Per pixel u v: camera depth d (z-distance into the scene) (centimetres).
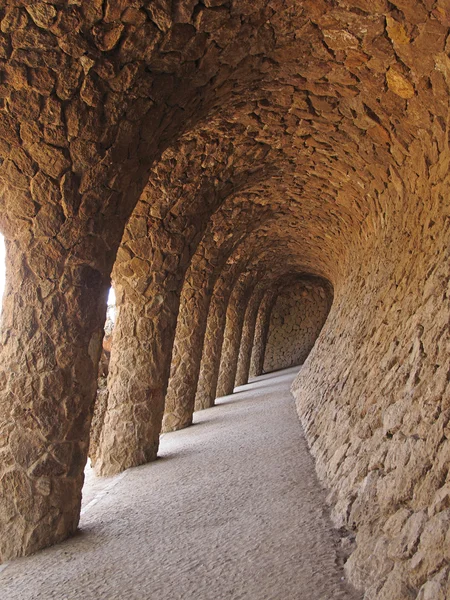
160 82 402
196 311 1020
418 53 388
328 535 363
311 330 2448
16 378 416
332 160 694
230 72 448
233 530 404
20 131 384
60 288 421
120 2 335
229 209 934
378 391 417
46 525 413
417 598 218
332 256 1343
